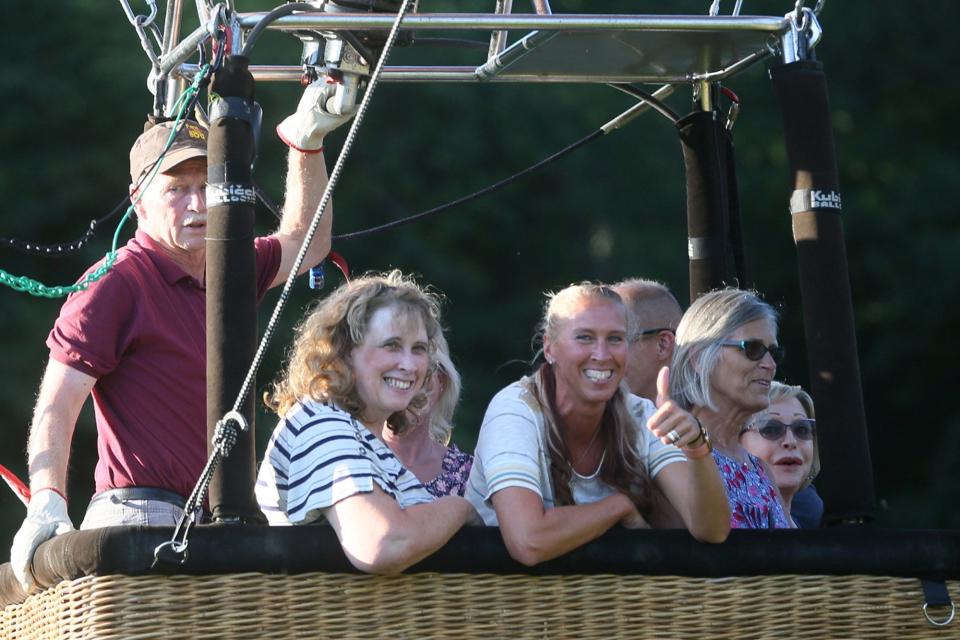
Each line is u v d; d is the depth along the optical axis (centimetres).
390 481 1531
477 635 1472
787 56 1655
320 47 1838
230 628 1430
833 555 1525
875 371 7038
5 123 5078
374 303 1562
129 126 5212
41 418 1709
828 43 7300
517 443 1545
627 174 6762
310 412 1527
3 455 4525
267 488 1535
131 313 1764
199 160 1811
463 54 5803
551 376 1600
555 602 1491
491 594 1482
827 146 1614
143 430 1741
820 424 1578
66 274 4916
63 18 5316
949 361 6975
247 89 1542
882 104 7356
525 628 1480
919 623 1544
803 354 7100
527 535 1472
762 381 1809
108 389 1762
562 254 6544
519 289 6412
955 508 6669
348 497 1453
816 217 1599
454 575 1478
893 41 7344
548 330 1598
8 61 5197
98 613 1420
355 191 5862
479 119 6359
